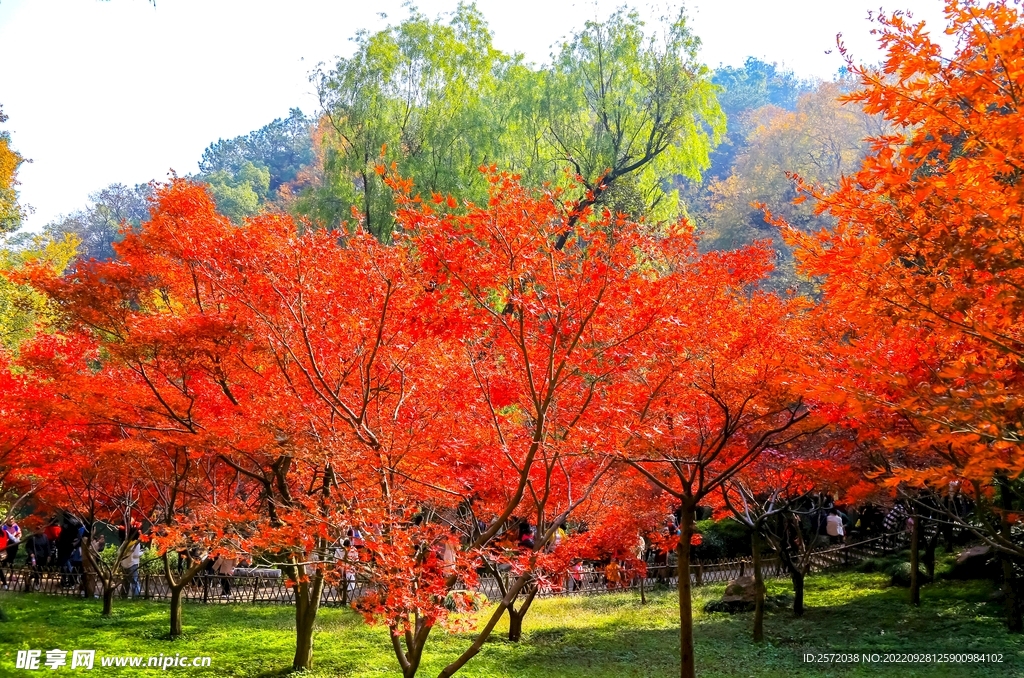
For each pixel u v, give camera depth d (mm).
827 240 8359
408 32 25234
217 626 16547
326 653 14078
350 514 8867
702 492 10836
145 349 11094
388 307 10320
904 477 6949
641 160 27578
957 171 6582
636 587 21984
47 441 13047
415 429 10664
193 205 12039
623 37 26953
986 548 18734
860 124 53000
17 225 28047
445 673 8711
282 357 11242
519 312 8734
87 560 20266
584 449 9422
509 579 15578
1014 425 6727
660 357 10008
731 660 13578
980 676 11594
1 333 22203
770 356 9938
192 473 16703
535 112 26812
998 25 6402
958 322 7117
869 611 16859
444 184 23547
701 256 10430
